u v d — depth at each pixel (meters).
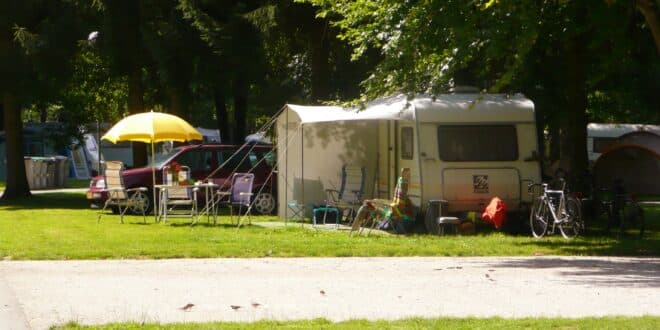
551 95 43.72
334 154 40.59
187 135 38.69
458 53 27.64
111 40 51.84
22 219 40.84
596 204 38.44
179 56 49.28
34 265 24.36
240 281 21.55
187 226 36.84
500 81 27.45
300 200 40.75
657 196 58.38
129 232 33.47
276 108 56.53
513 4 26.12
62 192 70.69
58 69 53.88
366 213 33.75
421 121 35.09
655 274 22.80
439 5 27.23
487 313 17.12
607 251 27.95
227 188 45.97
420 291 19.97
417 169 35.03
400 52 28.73
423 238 31.45
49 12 54.75
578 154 40.44
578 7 30.19
